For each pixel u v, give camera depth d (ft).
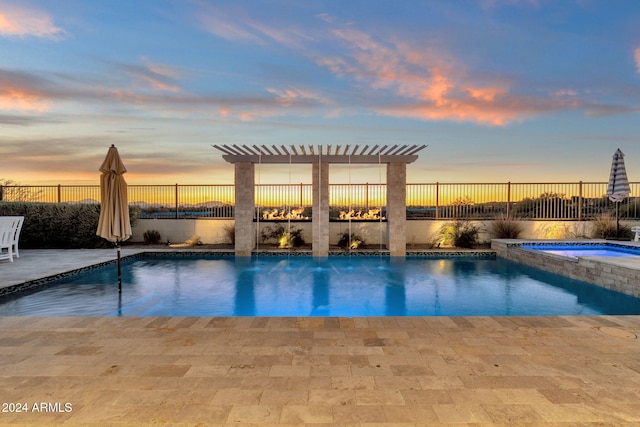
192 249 42.24
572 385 9.80
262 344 12.78
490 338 13.39
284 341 13.08
